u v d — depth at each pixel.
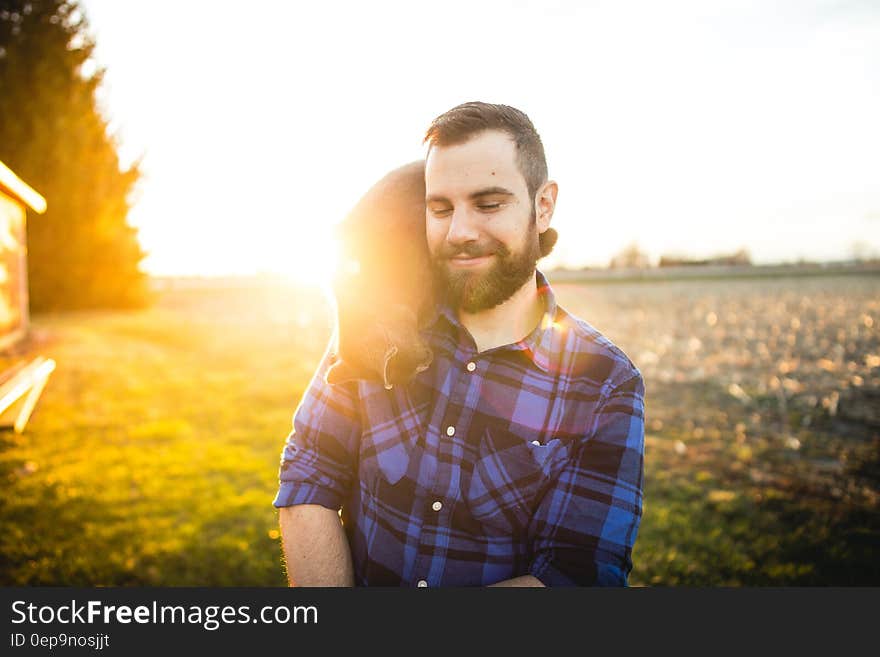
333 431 1.24
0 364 2.95
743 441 5.67
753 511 4.17
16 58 16.86
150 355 10.91
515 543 1.18
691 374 8.80
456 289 1.12
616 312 18.44
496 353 1.18
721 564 3.48
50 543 3.73
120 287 20.80
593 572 1.13
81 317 17.98
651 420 6.47
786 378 8.34
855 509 4.15
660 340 12.10
